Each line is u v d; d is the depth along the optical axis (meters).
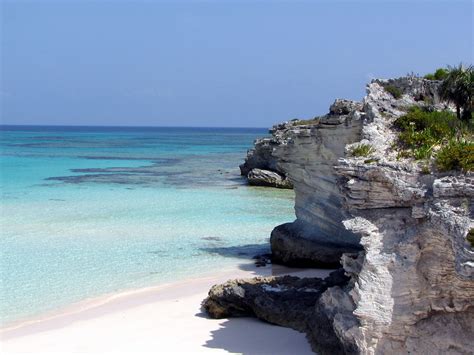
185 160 98.88
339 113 30.12
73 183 62.75
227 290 23.30
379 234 17.48
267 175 63.34
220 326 22.25
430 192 17.14
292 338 20.69
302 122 49.94
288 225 32.78
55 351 19.83
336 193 29.88
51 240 36.06
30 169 76.56
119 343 20.55
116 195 54.59
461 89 23.16
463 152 17.34
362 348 16.70
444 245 16.42
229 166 87.31
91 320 23.09
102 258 32.25
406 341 16.78
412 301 16.78
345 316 17.77
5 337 21.28
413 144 19.44
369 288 16.78
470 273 14.73
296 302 22.23
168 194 56.16
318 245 30.69
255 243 36.38
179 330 21.84
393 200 17.84
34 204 48.69
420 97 25.09
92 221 41.97
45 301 25.31
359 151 19.75
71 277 28.73
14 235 37.22
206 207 48.94
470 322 16.73
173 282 28.30
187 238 37.41
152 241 36.41
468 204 16.20
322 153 30.23
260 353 19.36
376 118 22.38
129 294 26.42
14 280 28.08
